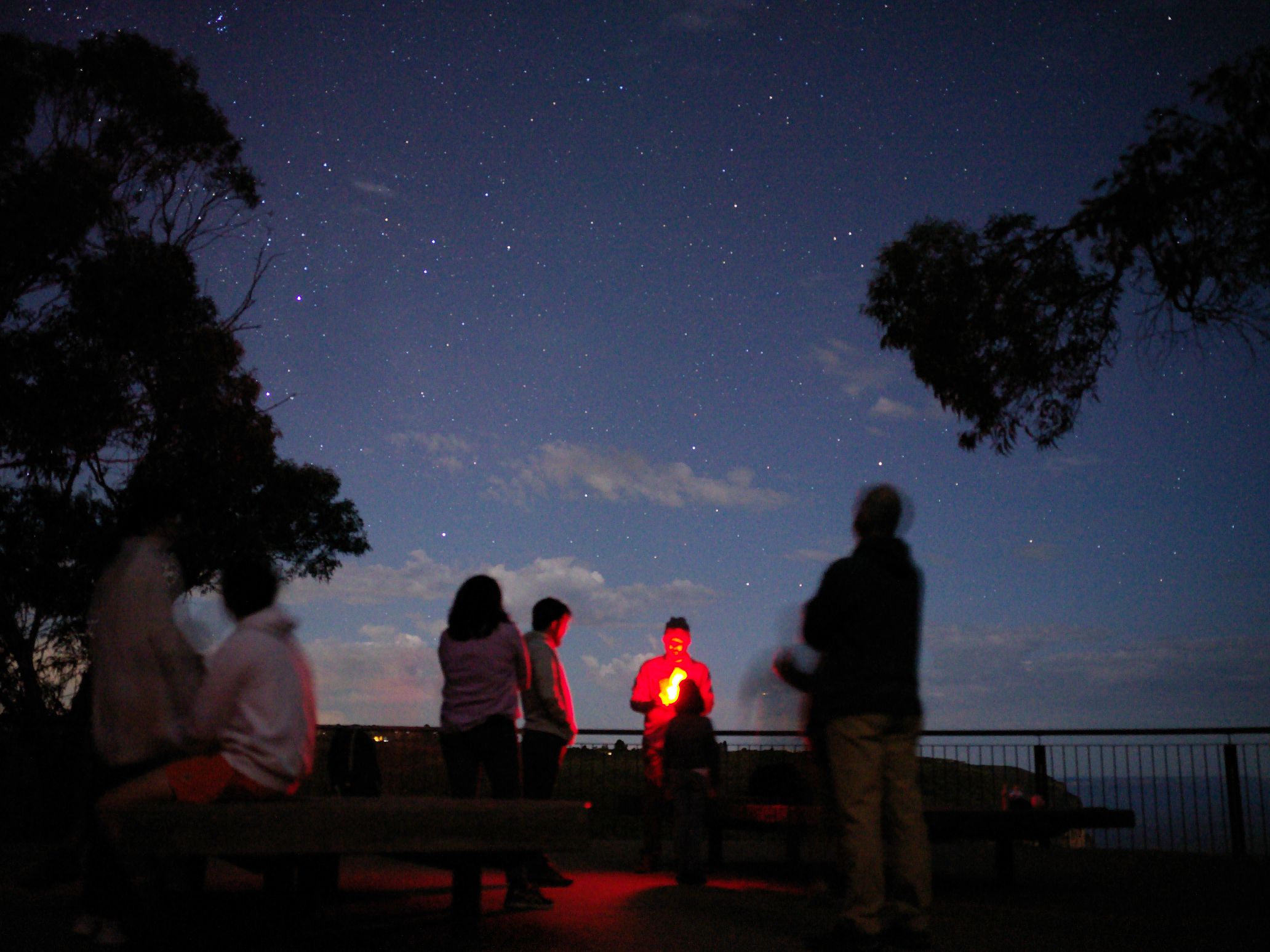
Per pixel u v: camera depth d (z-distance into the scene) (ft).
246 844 11.68
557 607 20.84
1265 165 26.63
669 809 25.20
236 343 58.34
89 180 50.55
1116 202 27.89
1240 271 28.84
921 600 15.19
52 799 39.11
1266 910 18.84
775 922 16.57
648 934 15.23
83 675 53.62
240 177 62.13
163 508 14.06
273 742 12.62
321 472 64.49
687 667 25.05
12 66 52.75
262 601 13.50
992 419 31.68
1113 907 19.13
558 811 13.88
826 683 14.69
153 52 58.34
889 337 32.19
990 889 22.16
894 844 14.74
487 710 17.53
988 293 30.83
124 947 13.48
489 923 16.11
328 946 13.89
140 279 51.75
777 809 21.13
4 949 13.10
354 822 12.33
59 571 51.78
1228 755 31.32
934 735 34.99
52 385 50.37
